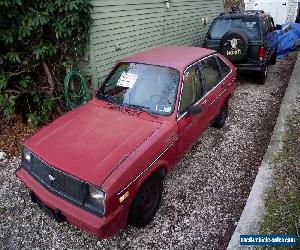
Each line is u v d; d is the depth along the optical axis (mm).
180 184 4543
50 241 3623
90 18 5953
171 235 3684
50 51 5785
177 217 3941
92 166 3199
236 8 10781
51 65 6230
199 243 3568
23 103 6285
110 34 6750
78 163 3256
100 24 6402
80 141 3590
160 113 4062
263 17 8453
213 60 5402
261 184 4352
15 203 4195
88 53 6398
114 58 7043
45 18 5453
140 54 5055
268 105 7125
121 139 3598
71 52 6289
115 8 6707
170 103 4121
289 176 4492
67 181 3201
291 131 5684
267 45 8078
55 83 6359
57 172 3262
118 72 4711
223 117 6066
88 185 3072
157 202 3889
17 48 5871
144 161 3432
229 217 3932
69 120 4078
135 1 7289
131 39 7480
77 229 3781
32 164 3621
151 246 3541
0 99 5582
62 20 5637
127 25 7215
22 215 3994
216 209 4062
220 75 5555
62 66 6238
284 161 4836
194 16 10336
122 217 3277
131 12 7246
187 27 10055
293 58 10875
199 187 4477
